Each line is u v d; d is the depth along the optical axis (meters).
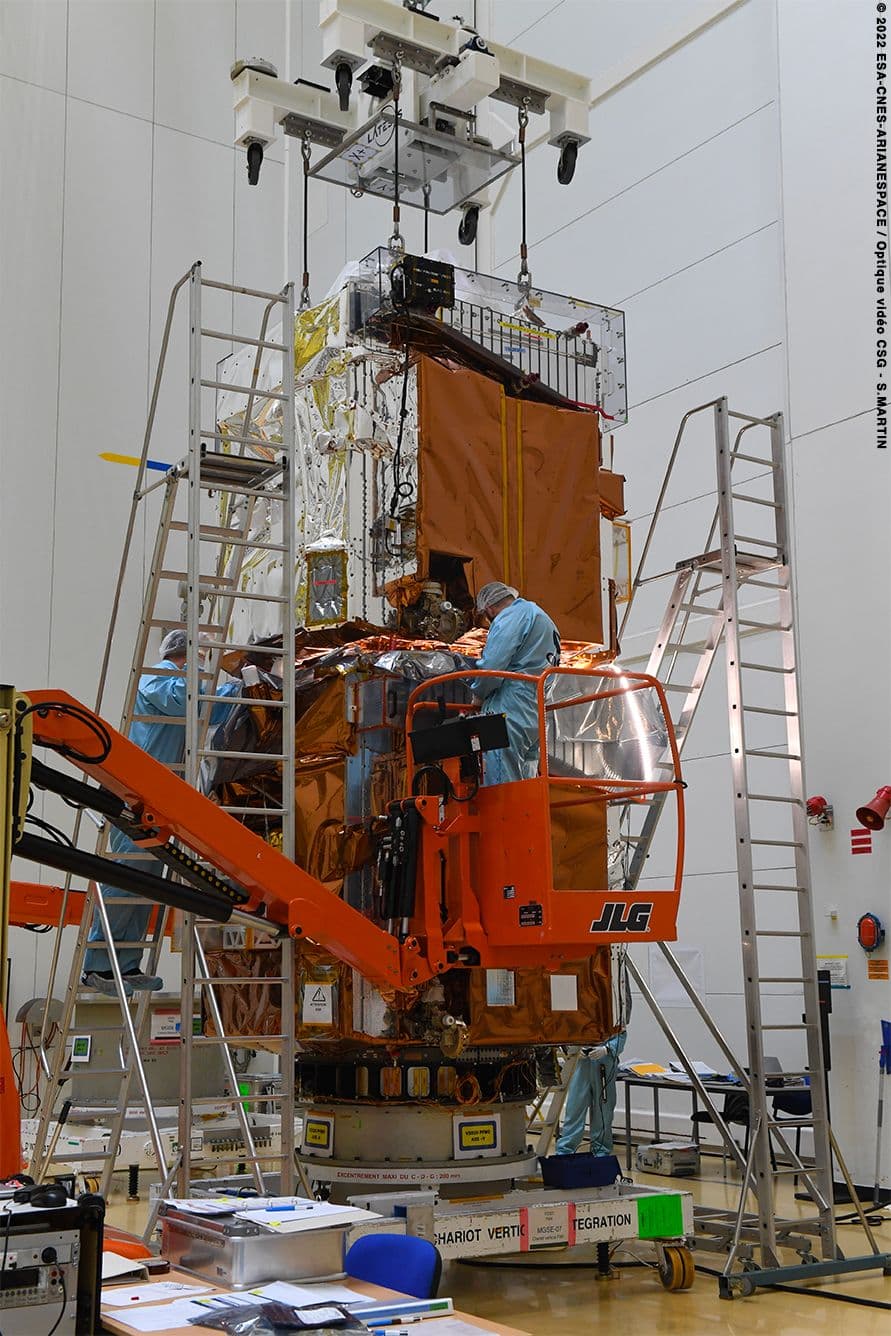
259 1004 7.14
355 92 8.93
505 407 7.55
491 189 13.88
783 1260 7.43
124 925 7.21
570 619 7.60
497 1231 6.34
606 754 7.29
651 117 12.24
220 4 15.70
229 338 6.47
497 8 14.02
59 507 13.65
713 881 10.98
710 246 11.56
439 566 7.29
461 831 6.43
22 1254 2.96
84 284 14.23
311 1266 3.59
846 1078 9.52
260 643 7.38
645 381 12.05
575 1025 6.97
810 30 10.66
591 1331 5.94
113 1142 6.43
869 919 9.40
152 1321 3.12
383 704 6.84
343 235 15.51
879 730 9.61
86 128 14.56
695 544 11.41
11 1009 12.29
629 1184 7.11
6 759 3.43
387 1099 6.93
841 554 9.99
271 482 6.91
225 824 5.26
